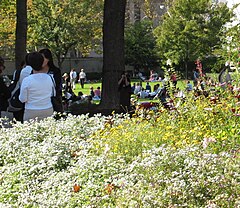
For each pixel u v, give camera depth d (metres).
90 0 50.41
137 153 5.94
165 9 63.84
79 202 4.67
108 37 13.67
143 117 8.00
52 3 49.97
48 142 6.80
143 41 57.66
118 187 4.71
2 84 9.80
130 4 68.25
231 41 9.30
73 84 40.47
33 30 50.25
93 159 5.58
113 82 13.66
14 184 5.62
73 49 57.19
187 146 5.72
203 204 4.21
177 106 7.83
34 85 8.37
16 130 7.64
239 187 4.36
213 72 10.74
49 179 5.51
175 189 4.24
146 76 56.75
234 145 6.13
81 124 7.75
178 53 43.44
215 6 43.78
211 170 4.66
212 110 7.36
